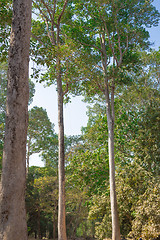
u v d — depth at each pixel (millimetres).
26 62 4832
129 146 17891
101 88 16625
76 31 16391
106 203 17984
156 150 14633
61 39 16859
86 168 18391
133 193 15039
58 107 14469
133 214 15242
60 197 12758
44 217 33469
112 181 14484
